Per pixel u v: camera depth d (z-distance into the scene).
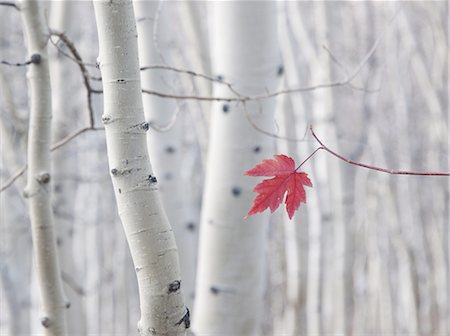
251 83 2.63
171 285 1.42
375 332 12.12
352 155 7.39
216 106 2.71
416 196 11.95
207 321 2.77
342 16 8.54
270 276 11.89
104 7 1.41
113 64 1.42
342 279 6.99
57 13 3.79
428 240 12.63
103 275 12.66
